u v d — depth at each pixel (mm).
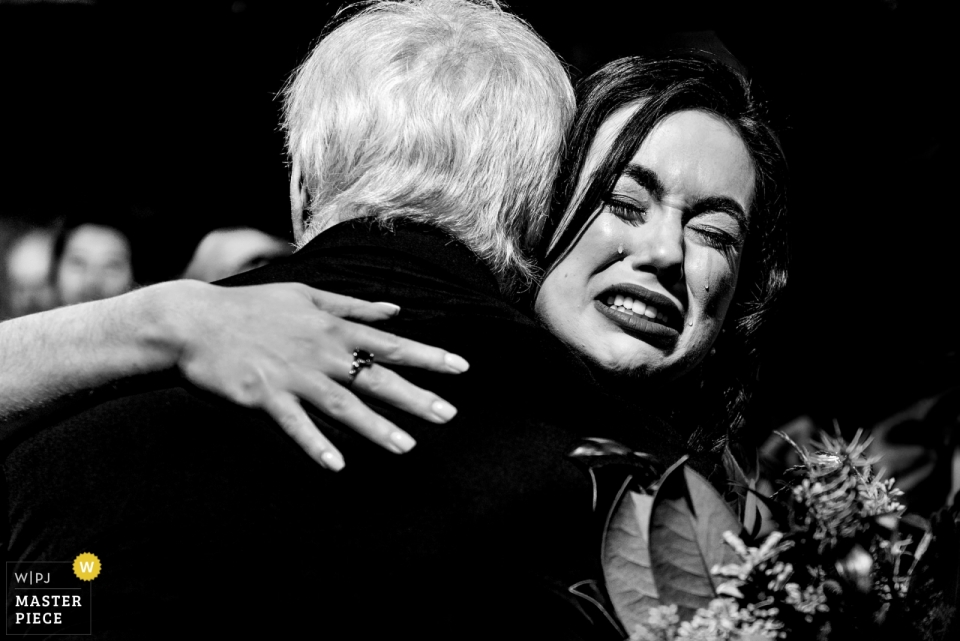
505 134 1458
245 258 3238
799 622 1220
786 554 1238
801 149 3410
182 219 3318
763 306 1880
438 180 1427
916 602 1229
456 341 1311
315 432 1229
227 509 1200
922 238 3418
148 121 3426
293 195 1603
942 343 3316
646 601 1207
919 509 2836
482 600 1191
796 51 3340
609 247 1607
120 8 3428
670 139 1620
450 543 1191
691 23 3293
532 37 1588
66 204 3344
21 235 3320
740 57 3334
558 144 1528
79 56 3463
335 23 2797
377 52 1489
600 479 1266
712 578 1225
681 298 1640
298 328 1289
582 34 3316
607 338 1624
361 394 1264
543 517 1220
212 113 3428
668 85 1664
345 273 1376
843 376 3221
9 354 1354
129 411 1287
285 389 1255
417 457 1228
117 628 1163
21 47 3443
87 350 1333
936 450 2902
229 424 1261
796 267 3361
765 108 1830
